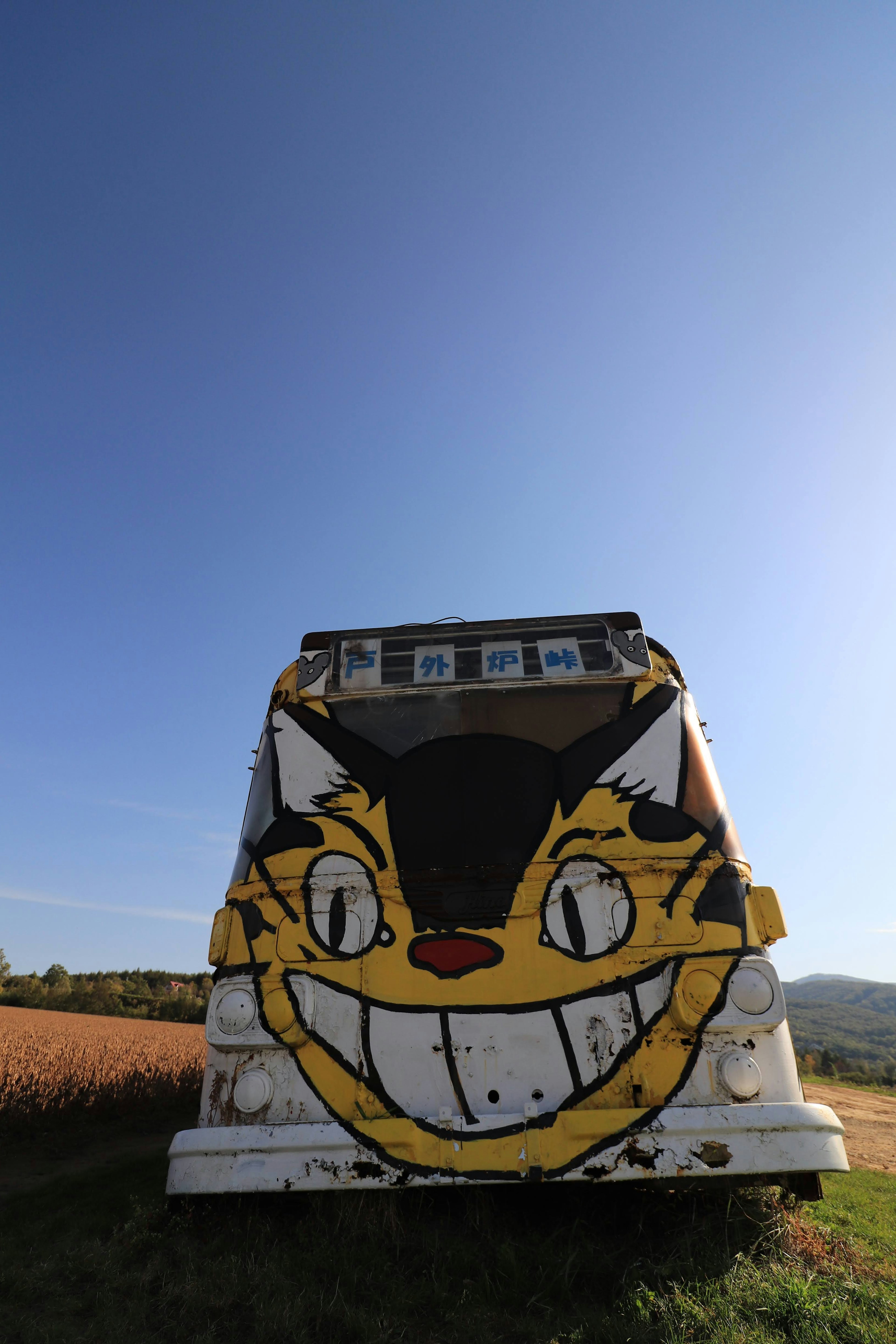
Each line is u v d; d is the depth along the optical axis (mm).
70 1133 9227
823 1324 2561
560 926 3641
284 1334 2561
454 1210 3635
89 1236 3971
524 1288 2930
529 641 4500
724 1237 3271
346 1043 3477
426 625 4586
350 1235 3291
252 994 3598
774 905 3742
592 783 3988
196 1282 2918
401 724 4266
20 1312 2848
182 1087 12172
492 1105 3318
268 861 3906
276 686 4598
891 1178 6184
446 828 3900
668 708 4258
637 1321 2590
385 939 3668
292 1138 3207
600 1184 3504
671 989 3490
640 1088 3314
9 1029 21719
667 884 3701
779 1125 3143
